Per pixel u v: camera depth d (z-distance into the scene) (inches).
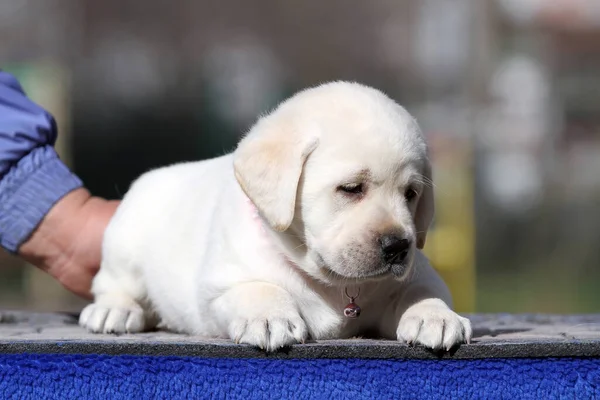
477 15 699.4
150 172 279.7
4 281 729.0
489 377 190.4
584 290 672.4
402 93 719.7
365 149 214.4
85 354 192.7
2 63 648.4
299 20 724.7
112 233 263.7
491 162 722.2
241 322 199.9
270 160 217.8
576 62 738.2
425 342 191.8
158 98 708.7
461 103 698.2
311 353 191.9
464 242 539.8
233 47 717.3
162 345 192.9
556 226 752.3
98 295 269.6
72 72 692.1
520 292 663.8
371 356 191.9
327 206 216.1
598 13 716.0
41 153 285.7
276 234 222.4
